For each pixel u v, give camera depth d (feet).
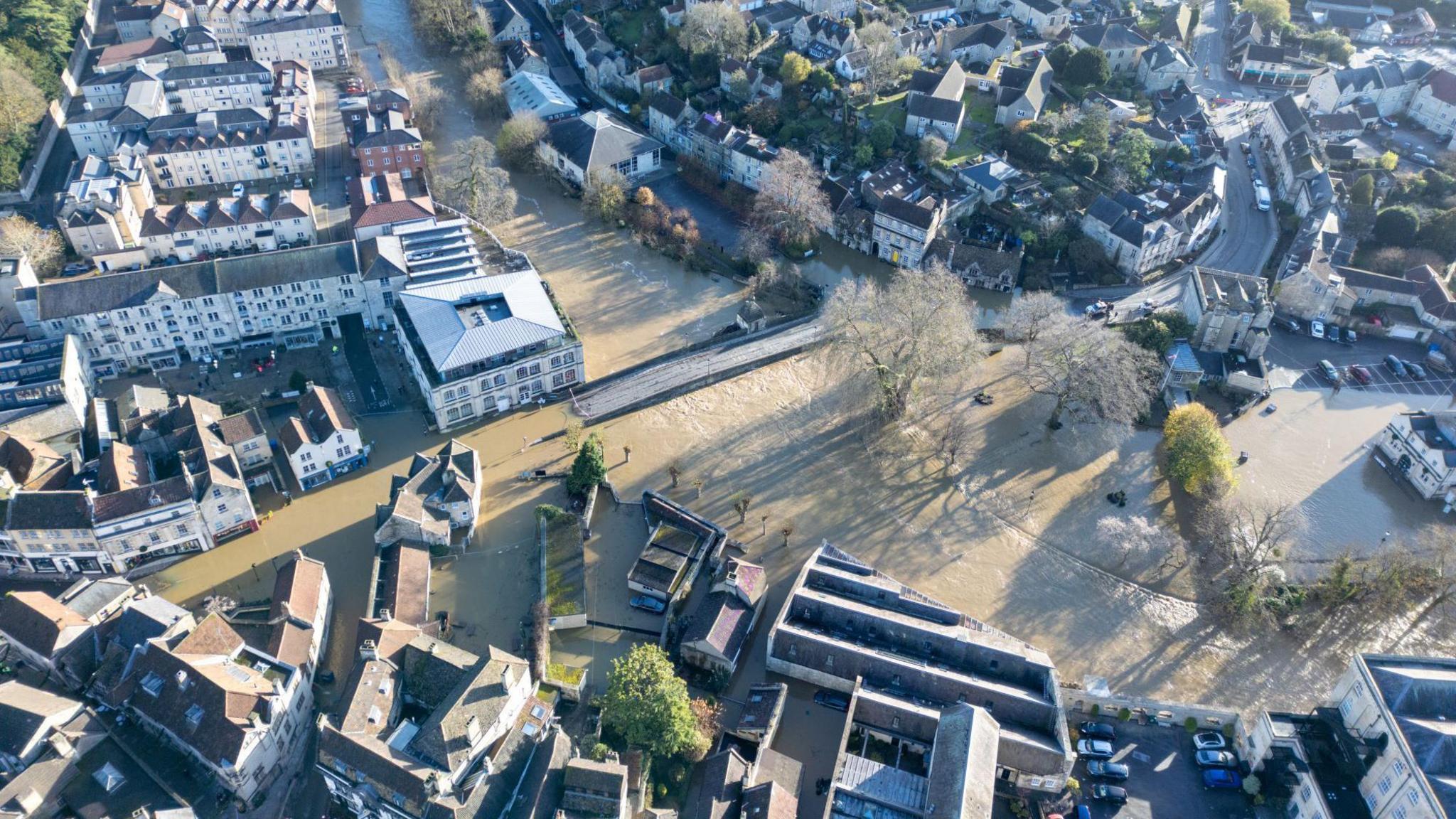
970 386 646.74
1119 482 574.15
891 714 412.16
